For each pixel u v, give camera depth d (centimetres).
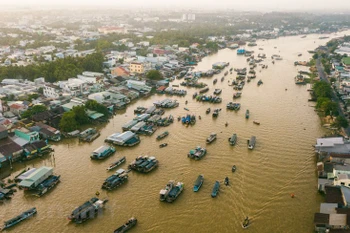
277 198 7700
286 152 9894
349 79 16988
